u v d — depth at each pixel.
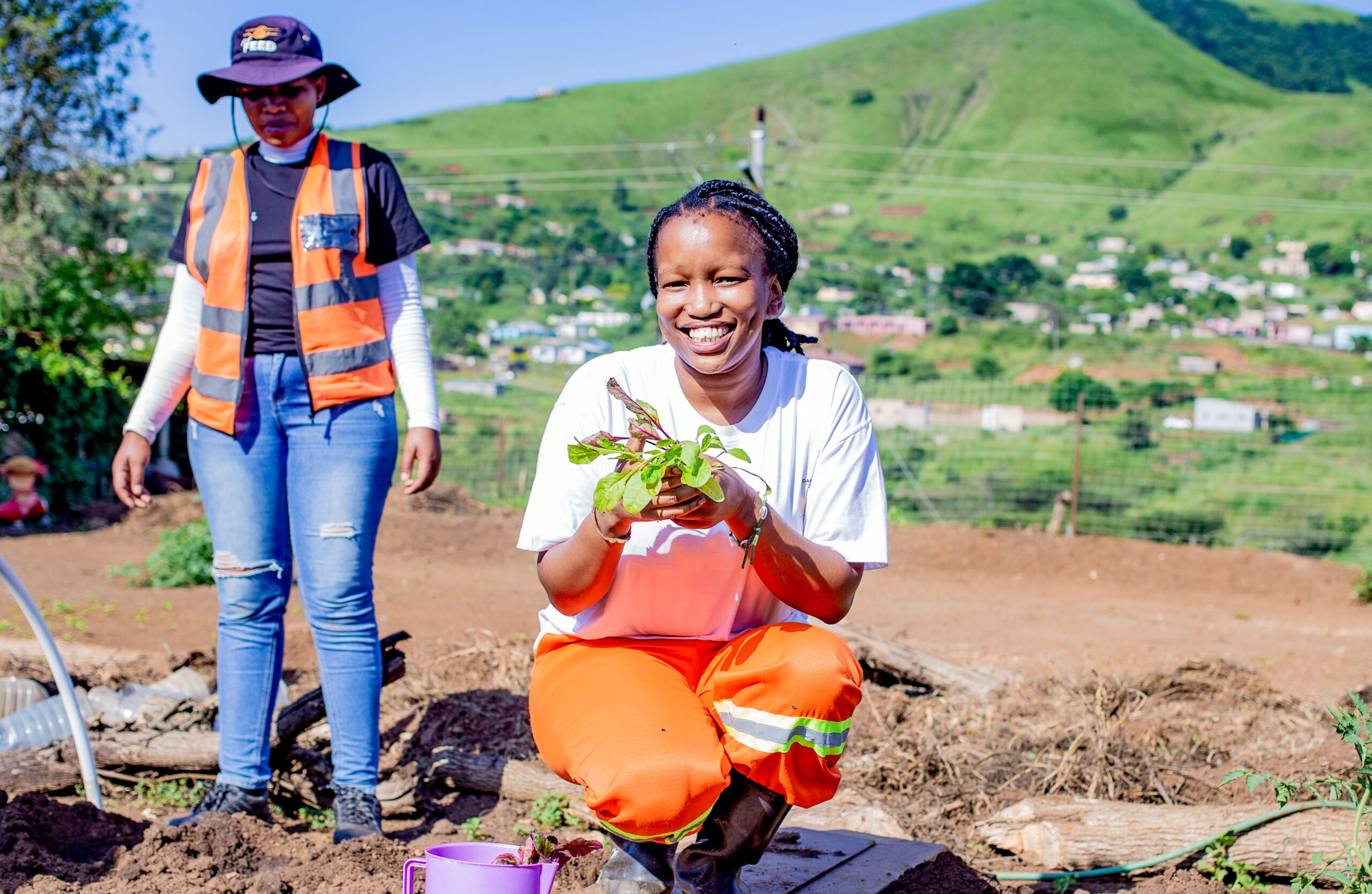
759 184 17.72
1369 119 176.00
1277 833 3.32
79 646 6.09
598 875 3.00
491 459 20.50
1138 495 18.42
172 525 13.73
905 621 8.62
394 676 4.00
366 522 3.46
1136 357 69.25
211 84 3.53
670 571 2.32
